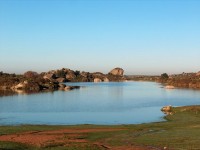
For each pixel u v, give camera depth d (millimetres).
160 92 176250
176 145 32281
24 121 61969
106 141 36438
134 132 42688
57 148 32406
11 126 50875
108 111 82750
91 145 33688
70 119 65938
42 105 98062
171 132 41031
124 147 32562
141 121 62156
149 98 132125
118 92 175500
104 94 157250
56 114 75250
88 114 75500
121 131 44094
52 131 45062
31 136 40188
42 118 67125
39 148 32656
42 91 179875
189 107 75250
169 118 63688
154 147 32031
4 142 35656
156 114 74250
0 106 94000
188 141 34000
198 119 58688
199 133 39250
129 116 71188
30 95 145250
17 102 108062
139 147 32312
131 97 137625
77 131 44812
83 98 130000
